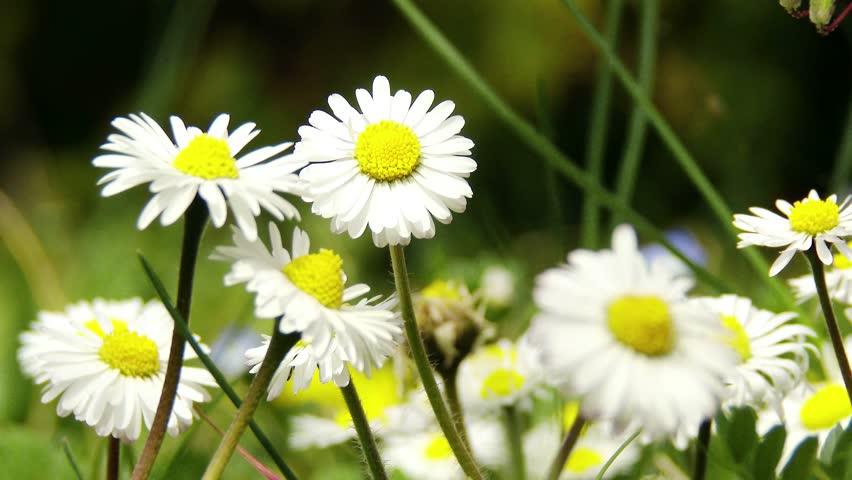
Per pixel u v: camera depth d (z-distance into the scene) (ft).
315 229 4.27
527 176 6.11
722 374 1.33
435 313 1.63
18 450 1.84
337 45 6.91
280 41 7.00
